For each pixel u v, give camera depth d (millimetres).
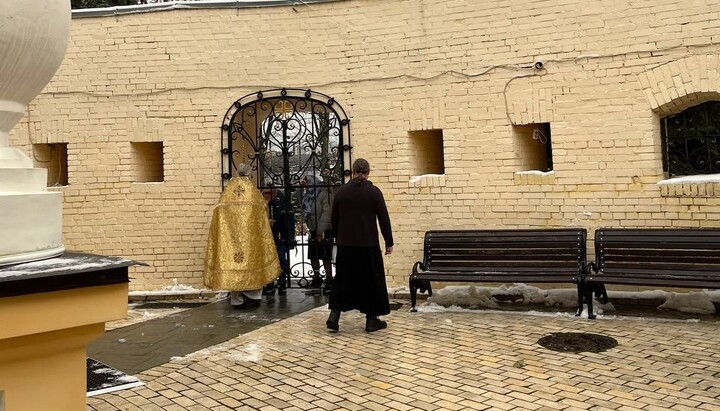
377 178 8141
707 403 3967
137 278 8516
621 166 7008
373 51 8125
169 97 8500
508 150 7551
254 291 7832
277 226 8742
